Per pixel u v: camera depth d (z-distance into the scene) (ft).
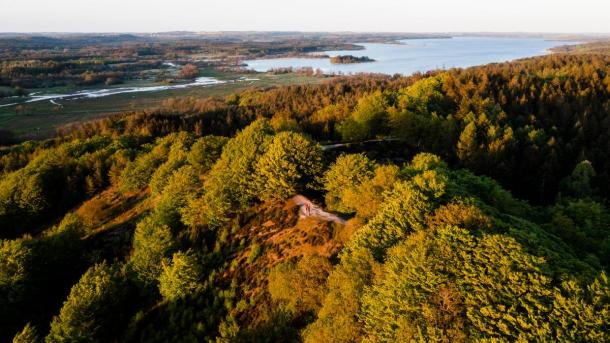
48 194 219.61
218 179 155.02
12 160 277.44
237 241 139.64
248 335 96.43
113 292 119.75
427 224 99.45
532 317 67.41
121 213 197.77
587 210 141.79
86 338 105.70
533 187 196.65
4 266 125.39
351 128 240.73
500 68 434.30
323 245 120.78
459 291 74.33
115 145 276.82
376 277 87.20
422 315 72.64
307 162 147.02
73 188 226.99
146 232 150.10
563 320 66.33
